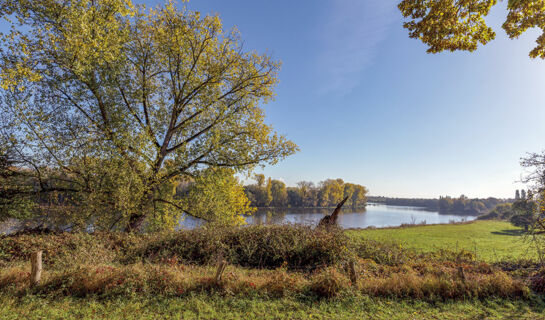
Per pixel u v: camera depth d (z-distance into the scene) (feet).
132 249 38.09
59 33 42.09
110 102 48.88
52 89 45.75
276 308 21.01
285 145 63.00
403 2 21.25
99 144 46.14
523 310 22.81
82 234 39.01
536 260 39.27
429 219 271.49
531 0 16.25
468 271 34.96
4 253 30.96
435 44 22.09
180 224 60.49
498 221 184.75
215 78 61.87
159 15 54.24
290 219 48.01
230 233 42.83
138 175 49.57
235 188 81.51
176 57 57.26
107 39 42.32
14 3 38.99
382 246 45.83
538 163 36.29
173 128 60.08
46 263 30.27
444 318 20.84
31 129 43.50
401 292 25.43
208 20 56.75
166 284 23.52
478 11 19.16
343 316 20.27
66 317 17.93
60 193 50.78
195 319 18.69
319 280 24.99
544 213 37.11
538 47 19.93
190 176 60.29
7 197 45.83
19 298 20.25
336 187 363.56
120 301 20.86
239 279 25.48
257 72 64.18
